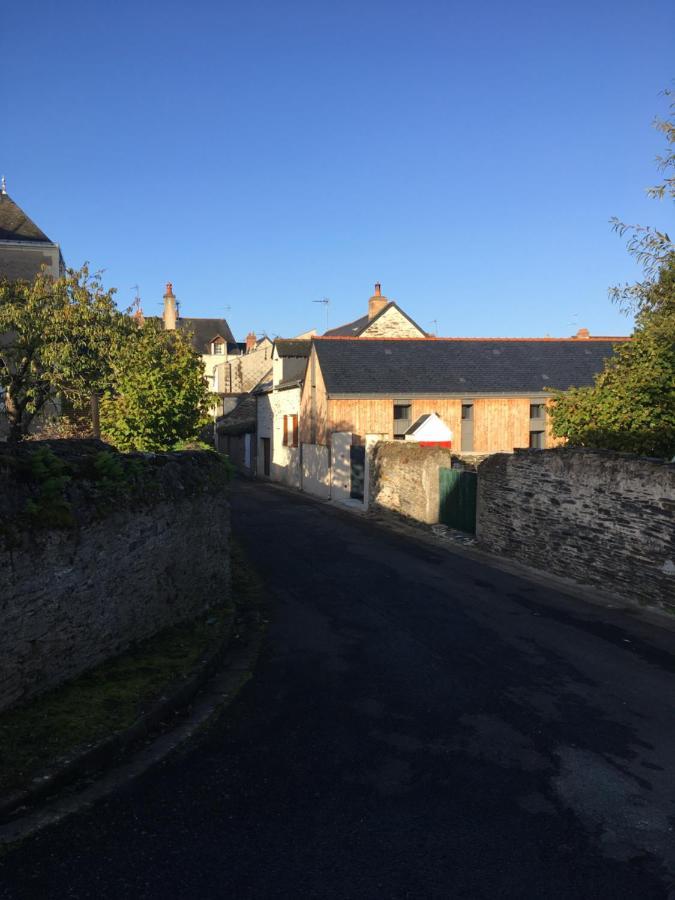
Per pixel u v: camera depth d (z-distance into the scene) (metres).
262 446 37.12
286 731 5.41
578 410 13.53
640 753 5.03
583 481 10.87
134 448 14.23
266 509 22.03
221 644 7.21
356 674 6.75
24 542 5.30
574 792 4.46
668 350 12.29
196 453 9.02
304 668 6.93
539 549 12.13
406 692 6.25
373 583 11.03
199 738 5.28
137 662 6.51
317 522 18.88
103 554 6.41
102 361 15.85
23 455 5.82
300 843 3.88
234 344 64.94
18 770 4.40
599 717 5.68
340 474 24.30
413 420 27.38
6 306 15.39
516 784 4.56
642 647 7.63
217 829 4.02
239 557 13.24
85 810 4.20
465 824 4.08
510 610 9.30
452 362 29.31
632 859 3.75
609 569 10.30
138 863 3.69
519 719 5.64
